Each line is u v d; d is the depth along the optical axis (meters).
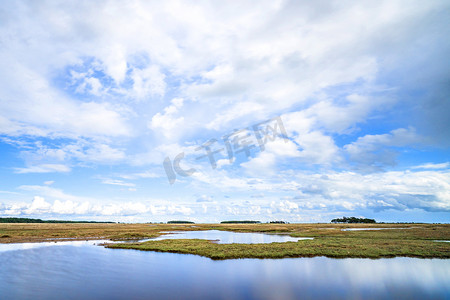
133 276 23.41
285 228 111.38
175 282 21.28
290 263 29.00
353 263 28.91
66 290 18.97
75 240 57.25
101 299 16.95
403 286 20.28
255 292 18.69
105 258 32.97
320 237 58.12
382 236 58.09
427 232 69.44
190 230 106.50
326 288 19.70
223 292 18.72
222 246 41.16
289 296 17.75
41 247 44.59
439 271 25.06
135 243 48.31
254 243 46.44
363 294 18.33
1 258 33.28
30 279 22.30
